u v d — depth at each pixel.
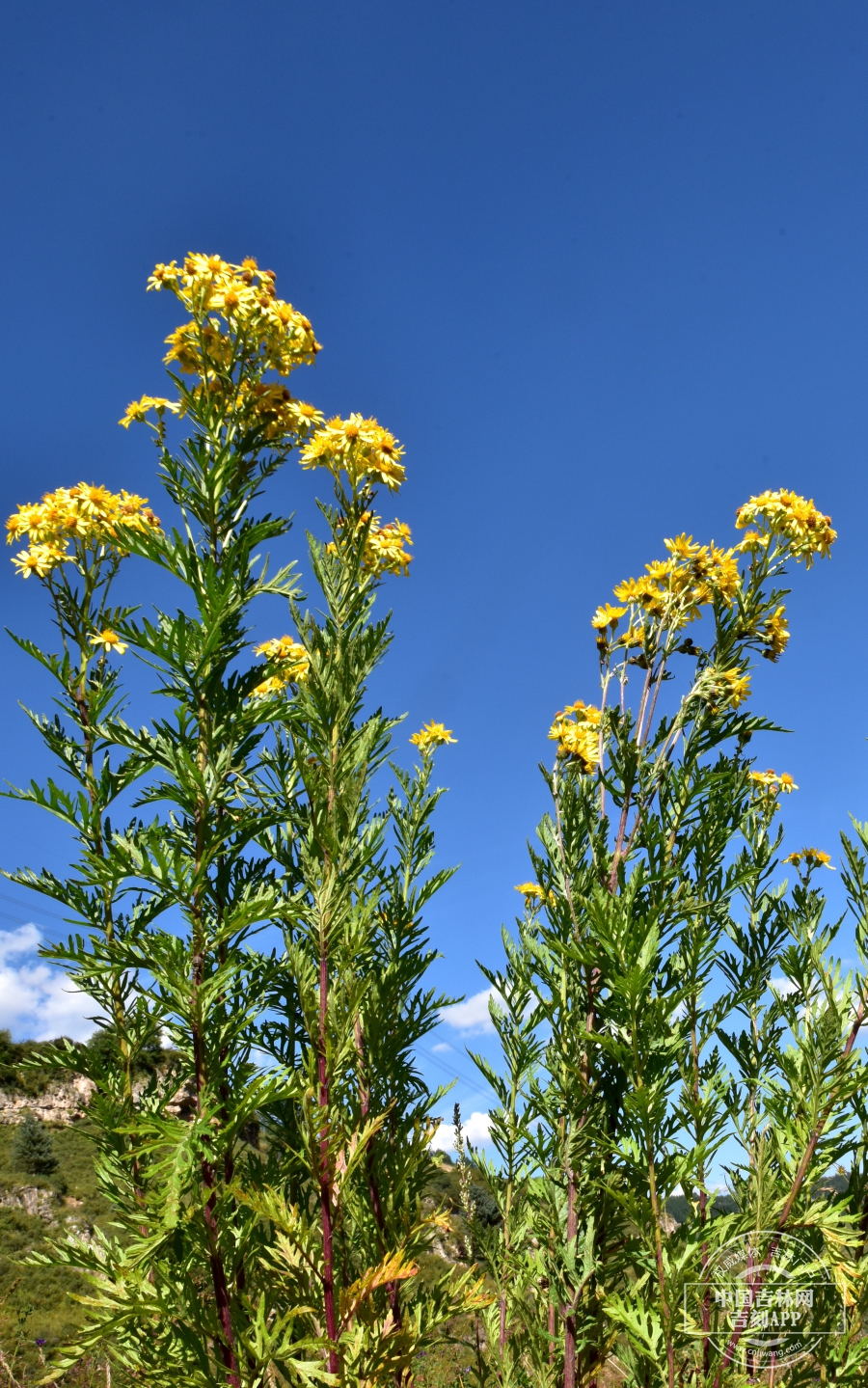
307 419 0.77
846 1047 0.76
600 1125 0.80
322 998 0.71
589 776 0.90
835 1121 0.75
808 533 0.90
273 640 0.96
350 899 0.74
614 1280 0.83
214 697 0.71
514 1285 0.91
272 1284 0.73
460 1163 1.05
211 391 0.74
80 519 0.86
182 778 0.68
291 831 0.83
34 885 0.72
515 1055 0.99
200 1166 0.65
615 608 0.91
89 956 0.66
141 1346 0.69
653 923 0.73
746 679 0.89
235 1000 0.72
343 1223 0.77
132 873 0.66
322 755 0.75
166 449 0.74
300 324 0.75
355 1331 0.67
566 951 0.77
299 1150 0.76
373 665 0.81
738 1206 0.82
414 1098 0.84
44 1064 0.73
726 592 0.91
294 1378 0.68
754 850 0.94
